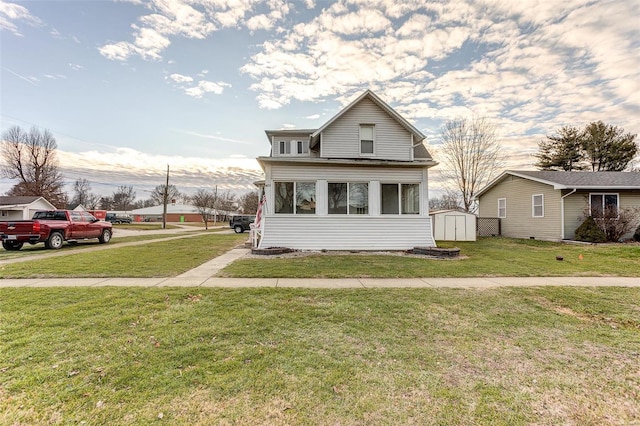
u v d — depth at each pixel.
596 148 31.69
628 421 2.24
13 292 5.64
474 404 2.42
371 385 2.67
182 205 77.00
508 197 20.69
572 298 5.53
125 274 7.44
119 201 90.31
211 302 5.06
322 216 12.49
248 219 29.41
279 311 4.64
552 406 2.41
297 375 2.81
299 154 18.92
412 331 3.92
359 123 13.64
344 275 7.45
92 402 2.38
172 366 2.94
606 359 3.22
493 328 4.05
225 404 2.38
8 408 2.30
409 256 10.96
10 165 44.75
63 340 3.50
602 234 15.09
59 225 14.16
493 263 9.38
